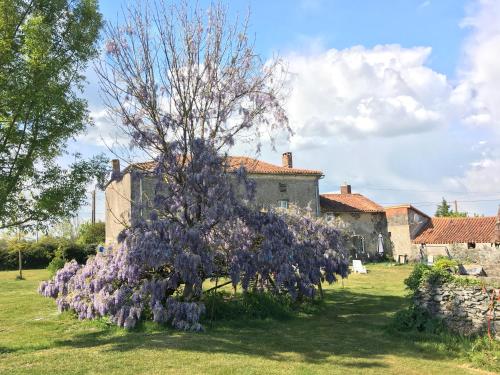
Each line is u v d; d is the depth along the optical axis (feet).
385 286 67.67
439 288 35.88
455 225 105.81
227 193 39.40
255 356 28.99
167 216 40.83
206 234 39.34
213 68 42.86
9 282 81.20
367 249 117.29
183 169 41.19
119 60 41.96
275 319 42.14
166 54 42.34
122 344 31.50
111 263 41.39
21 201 35.45
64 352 29.48
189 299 39.55
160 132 41.75
